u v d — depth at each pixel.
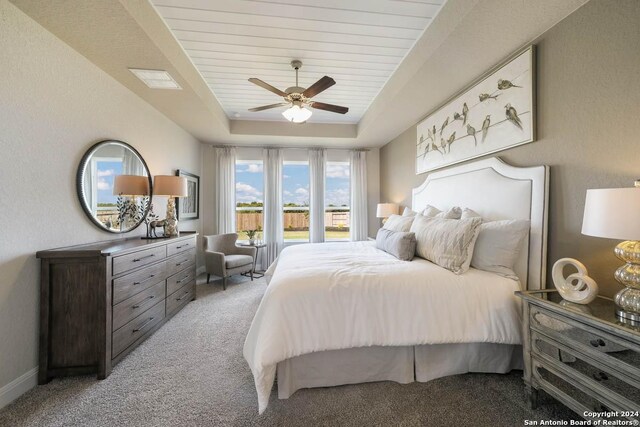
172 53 2.29
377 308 1.66
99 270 1.82
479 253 1.97
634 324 1.12
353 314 1.63
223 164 4.96
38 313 1.77
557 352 1.37
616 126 1.52
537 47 1.98
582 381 1.25
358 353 1.70
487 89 2.42
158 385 1.72
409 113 3.52
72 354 1.79
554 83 1.86
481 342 1.72
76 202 2.12
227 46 2.50
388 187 4.98
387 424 1.41
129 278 2.07
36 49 1.77
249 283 4.10
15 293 1.64
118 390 1.67
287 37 2.39
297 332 1.57
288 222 5.43
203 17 2.11
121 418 1.45
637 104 1.43
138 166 2.90
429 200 3.37
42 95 1.82
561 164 1.82
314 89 2.46
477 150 2.55
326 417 1.46
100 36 1.92
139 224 2.92
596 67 1.61
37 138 1.79
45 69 1.84
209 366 1.93
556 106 1.85
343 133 4.68
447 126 3.03
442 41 2.04
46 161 1.85
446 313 1.67
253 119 4.46
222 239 4.41
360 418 1.45
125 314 2.02
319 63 2.82
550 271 1.89
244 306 3.13
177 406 1.54
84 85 2.18
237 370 1.88
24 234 1.70
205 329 2.54
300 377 1.67
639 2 1.42
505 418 1.44
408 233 2.33
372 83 3.29
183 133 4.14
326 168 5.40
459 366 1.77
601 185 1.59
